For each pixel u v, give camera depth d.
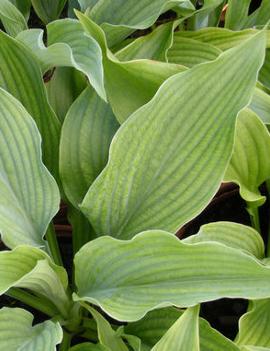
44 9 1.20
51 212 0.93
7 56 0.96
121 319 0.83
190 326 0.80
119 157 0.91
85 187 0.98
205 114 0.91
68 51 0.87
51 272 0.89
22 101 0.98
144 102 0.99
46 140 0.99
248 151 1.01
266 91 1.13
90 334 1.03
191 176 0.92
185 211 0.92
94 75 0.87
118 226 0.95
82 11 1.07
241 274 0.81
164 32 1.05
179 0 0.98
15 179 0.92
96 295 0.89
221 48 1.12
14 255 0.85
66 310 0.99
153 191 0.93
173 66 0.96
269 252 1.09
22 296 1.01
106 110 0.98
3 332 0.87
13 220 0.90
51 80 1.02
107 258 0.88
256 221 1.08
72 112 0.98
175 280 0.84
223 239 0.97
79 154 0.97
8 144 0.91
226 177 1.00
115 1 1.03
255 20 1.17
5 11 1.02
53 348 0.83
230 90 0.90
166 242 0.83
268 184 1.10
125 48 1.02
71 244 1.16
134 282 0.87
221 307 1.11
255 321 0.95
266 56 1.13
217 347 0.88
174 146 0.92
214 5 1.07
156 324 0.92
